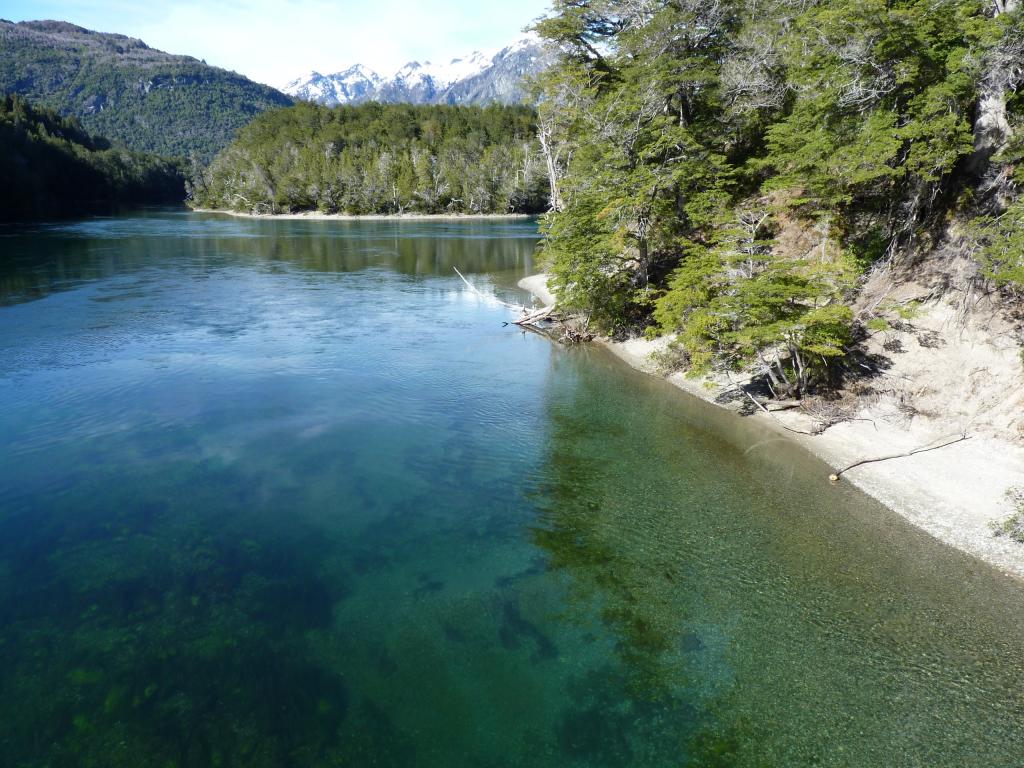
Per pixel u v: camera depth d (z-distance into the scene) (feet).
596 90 128.16
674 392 81.41
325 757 30.14
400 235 301.22
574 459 62.08
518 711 32.86
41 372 83.87
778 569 44.24
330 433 67.36
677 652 36.91
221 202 555.69
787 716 32.45
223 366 88.79
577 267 99.91
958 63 66.44
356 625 39.17
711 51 116.47
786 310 67.77
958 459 56.03
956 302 68.64
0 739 30.60
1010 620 38.45
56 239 241.76
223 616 39.68
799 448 63.41
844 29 75.10
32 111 525.75
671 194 102.89
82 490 54.24
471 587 42.93
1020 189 66.80
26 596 40.91
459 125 599.16
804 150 79.61
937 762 29.66
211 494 54.24
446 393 80.23
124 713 32.30
